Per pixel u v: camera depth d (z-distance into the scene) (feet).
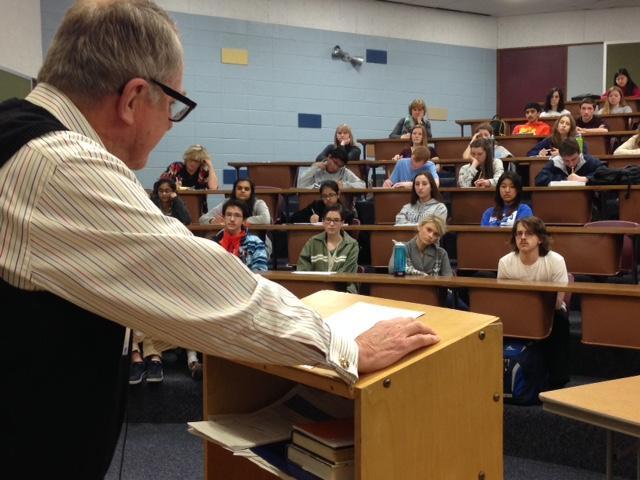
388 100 29.53
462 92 31.14
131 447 10.03
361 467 3.20
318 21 27.94
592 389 5.61
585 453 9.07
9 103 2.68
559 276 10.77
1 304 2.51
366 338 3.45
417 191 15.52
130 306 2.53
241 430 4.20
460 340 3.59
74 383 2.63
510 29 31.76
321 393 4.61
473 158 18.15
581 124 23.26
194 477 8.91
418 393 3.40
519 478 8.78
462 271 13.47
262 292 2.82
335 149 19.65
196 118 25.91
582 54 31.22
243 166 21.07
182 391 11.18
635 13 30.60
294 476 3.70
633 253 12.12
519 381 9.50
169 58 2.82
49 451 2.61
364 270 14.80
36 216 2.45
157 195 15.52
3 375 2.52
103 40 2.68
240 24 26.48
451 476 3.55
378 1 29.22
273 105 27.20
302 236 14.37
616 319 9.21
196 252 2.63
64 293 2.49
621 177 14.60
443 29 30.68
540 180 16.99
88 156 2.53
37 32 21.68
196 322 2.61
